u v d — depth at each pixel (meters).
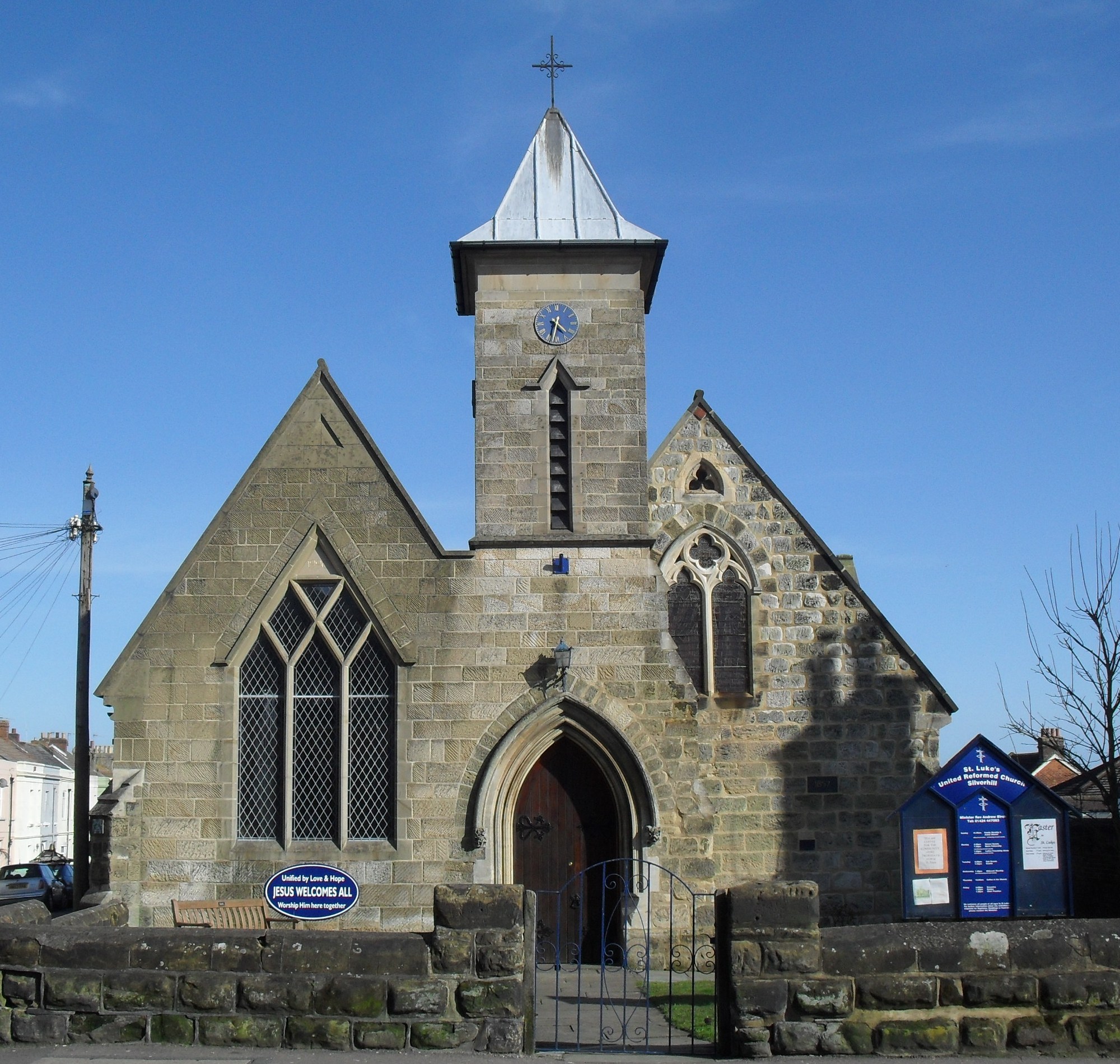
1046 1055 11.45
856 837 23.62
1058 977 11.57
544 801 22.16
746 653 24.45
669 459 25.11
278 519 22.25
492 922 11.77
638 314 23.31
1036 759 44.25
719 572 24.75
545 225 23.66
